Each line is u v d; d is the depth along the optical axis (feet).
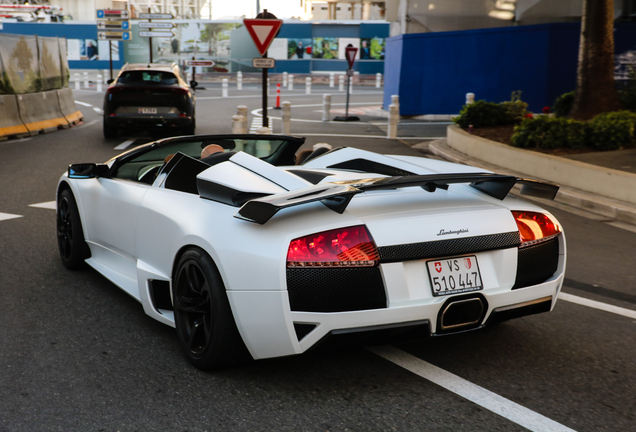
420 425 8.35
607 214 24.13
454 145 43.04
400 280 8.75
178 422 8.36
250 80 149.18
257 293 8.73
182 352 10.73
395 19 79.82
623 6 64.80
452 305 9.04
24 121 48.16
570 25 65.26
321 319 8.54
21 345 10.96
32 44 50.72
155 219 11.16
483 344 11.31
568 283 15.61
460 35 68.49
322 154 13.66
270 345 8.88
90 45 155.94
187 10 195.72
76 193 14.80
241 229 9.12
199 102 91.25
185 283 10.23
